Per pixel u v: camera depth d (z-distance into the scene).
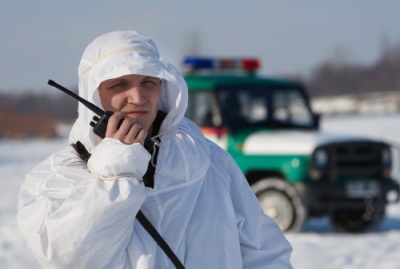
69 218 5.93
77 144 6.52
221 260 6.64
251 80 26.97
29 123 108.56
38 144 90.62
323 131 26.38
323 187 24.19
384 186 24.75
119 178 6.02
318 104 110.56
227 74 28.34
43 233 6.09
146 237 6.32
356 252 20.95
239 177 7.06
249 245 7.03
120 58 6.41
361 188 24.48
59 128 115.88
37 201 6.23
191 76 27.38
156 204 6.42
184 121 6.85
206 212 6.65
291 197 24.19
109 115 6.34
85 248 5.98
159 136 6.60
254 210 7.05
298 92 27.23
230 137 25.42
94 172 6.08
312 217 24.78
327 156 24.39
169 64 6.56
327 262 19.69
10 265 19.62
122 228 6.05
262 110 26.38
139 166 6.08
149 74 6.41
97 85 6.39
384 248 21.61
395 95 114.56
